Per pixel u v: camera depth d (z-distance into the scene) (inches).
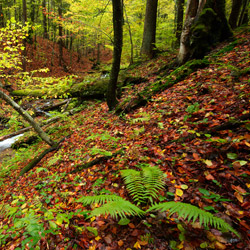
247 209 73.8
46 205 119.6
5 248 91.1
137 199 90.4
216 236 67.6
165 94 229.0
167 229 75.7
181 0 511.8
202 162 103.0
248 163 91.9
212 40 314.3
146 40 494.3
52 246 83.0
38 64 755.4
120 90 339.9
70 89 404.5
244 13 553.3
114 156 148.3
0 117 418.9
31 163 222.1
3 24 831.1
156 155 127.0
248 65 193.5
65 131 286.4
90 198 88.7
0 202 164.4
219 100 154.9
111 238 80.2
